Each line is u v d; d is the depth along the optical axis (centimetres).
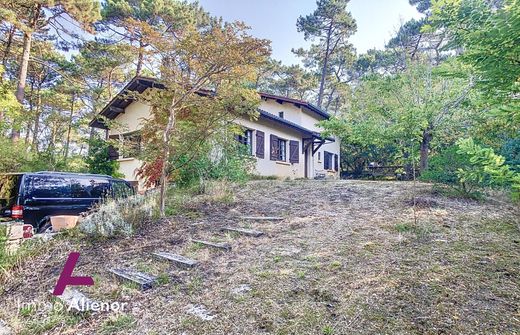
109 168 1193
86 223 517
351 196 706
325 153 1952
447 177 621
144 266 383
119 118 1370
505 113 252
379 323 233
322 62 2948
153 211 595
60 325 271
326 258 362
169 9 1803
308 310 260
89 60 1822
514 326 215
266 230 495
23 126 1374
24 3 1217
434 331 218
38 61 1500
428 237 404
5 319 286
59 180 655
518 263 308
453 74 370
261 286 308
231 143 853
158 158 660
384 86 1039
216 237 475
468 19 239
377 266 328
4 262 386
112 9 1730
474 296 256
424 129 917
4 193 619
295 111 1700
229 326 249
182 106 652
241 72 626
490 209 521
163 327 256
